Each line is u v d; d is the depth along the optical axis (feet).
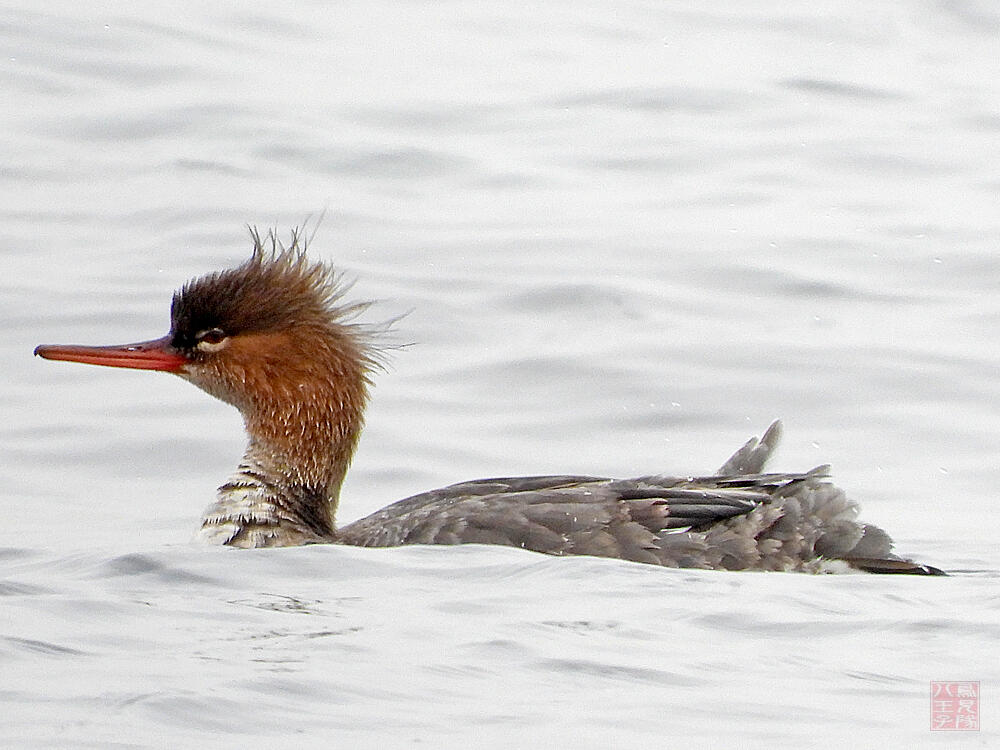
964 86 90.53
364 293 60.75
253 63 90.12
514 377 55.26
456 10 103.30
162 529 43.62
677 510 36.19
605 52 95.30
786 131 82.02
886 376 55.26
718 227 68.64
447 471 49.47
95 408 53.16
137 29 92.73
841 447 51.29
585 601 30.63
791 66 92.94
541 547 35.53
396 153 76.69
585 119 83.30
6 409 52.65
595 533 35.73
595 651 27.20
